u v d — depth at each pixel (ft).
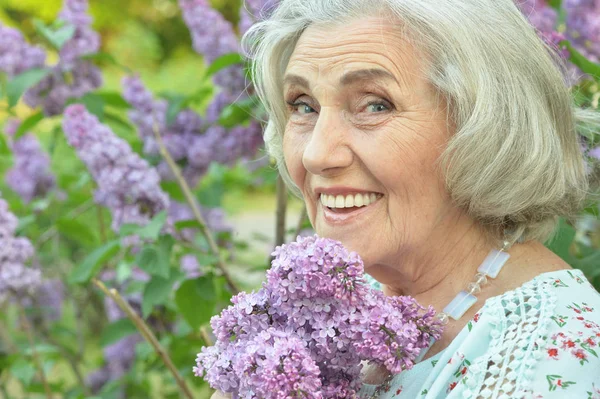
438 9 4.68
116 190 7.59
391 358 4.33
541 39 5.32
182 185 8.50
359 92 4.78
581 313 4.40
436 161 4.80
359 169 4.83
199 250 7.88
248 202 25.34
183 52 37.27
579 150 5.25
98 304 12.32
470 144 4.71
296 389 4.09
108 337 8.82
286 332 4.43
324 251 4.32
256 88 5.91
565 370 4.12
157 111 9.32
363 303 4.39
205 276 7.62
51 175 10.68
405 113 4.75
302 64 4.91
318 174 4.88
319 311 4.37
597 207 6.70
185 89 28.84
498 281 4.97
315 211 5.24
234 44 8.86
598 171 5.97
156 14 37.96
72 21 8.96
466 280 5.08
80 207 9.84
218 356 4.57
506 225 5.12
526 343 4.25
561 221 6.16
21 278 8.13
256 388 4.22
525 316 4.40
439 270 5.12
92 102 8.75
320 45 4.84
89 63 9.08
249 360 4.24
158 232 7.23
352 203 4.92
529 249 5.09
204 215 9.72
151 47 34.45
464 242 5.09
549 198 4.91
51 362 10.19
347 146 4.80
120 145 7.65
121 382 10.13
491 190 4.81
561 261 5.05
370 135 4.75
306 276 4.29
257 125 8.90
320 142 4.79
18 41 8.81
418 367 4.80
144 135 8.93
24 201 10.58
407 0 4.69
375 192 4.90
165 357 7.48
